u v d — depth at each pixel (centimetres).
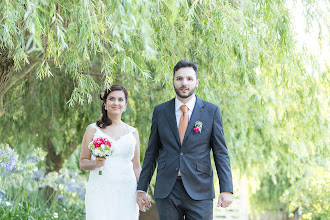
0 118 735
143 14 251
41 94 733
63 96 733
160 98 617
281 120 677
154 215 937
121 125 434
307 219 905
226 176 340
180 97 346
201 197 337
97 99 689
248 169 906
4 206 592
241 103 665
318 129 629
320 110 618
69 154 825
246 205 1545
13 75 588
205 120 345
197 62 486
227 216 1541
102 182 412
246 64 457
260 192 1547
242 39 423
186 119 346
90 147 395
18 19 344
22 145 780
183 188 338
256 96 589
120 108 428
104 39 381
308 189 888
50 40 337
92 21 332
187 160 338
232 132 666
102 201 410
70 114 734
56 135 780
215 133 347
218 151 347
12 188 725
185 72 340
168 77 436
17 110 718
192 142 340
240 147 723
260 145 724
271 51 489
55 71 689
